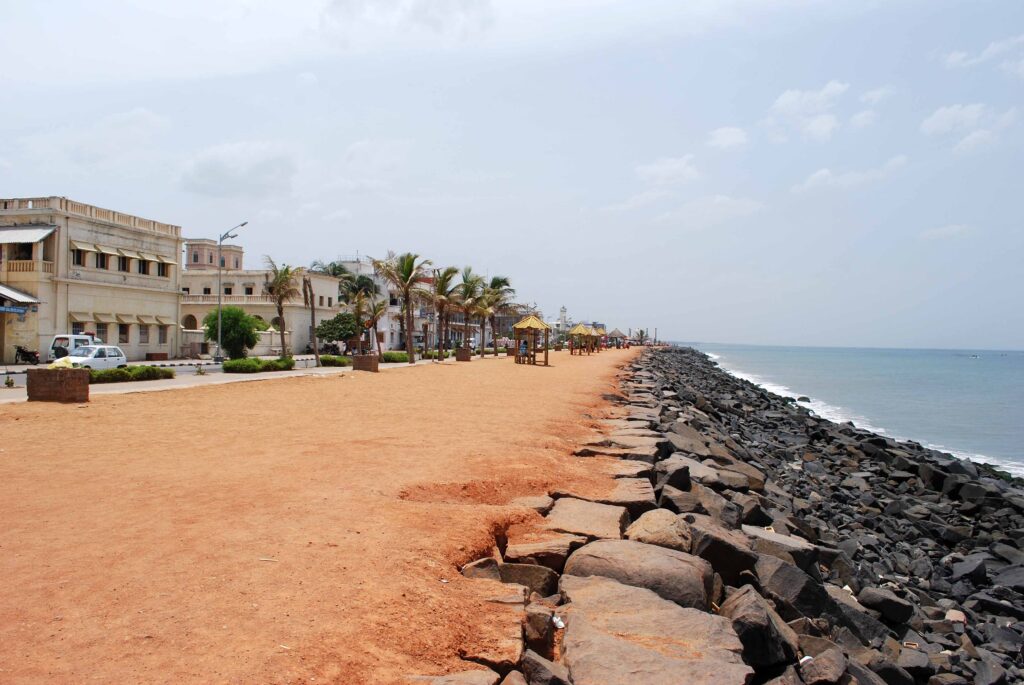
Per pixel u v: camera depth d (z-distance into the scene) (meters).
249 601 4.87
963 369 128.62
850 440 28.41
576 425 16.55
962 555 14.54
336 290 78.44
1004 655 9.58
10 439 12.13
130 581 5.20
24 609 4.64
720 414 32.34
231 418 15.72
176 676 3.80
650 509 9.09
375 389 25.08
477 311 61.62
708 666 4.67
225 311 57.53
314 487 8.63
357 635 4.44
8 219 44.50
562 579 6.35
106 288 48.06
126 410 16.72
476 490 9.02
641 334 183.62
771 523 11.77
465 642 4.61
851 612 8.44
